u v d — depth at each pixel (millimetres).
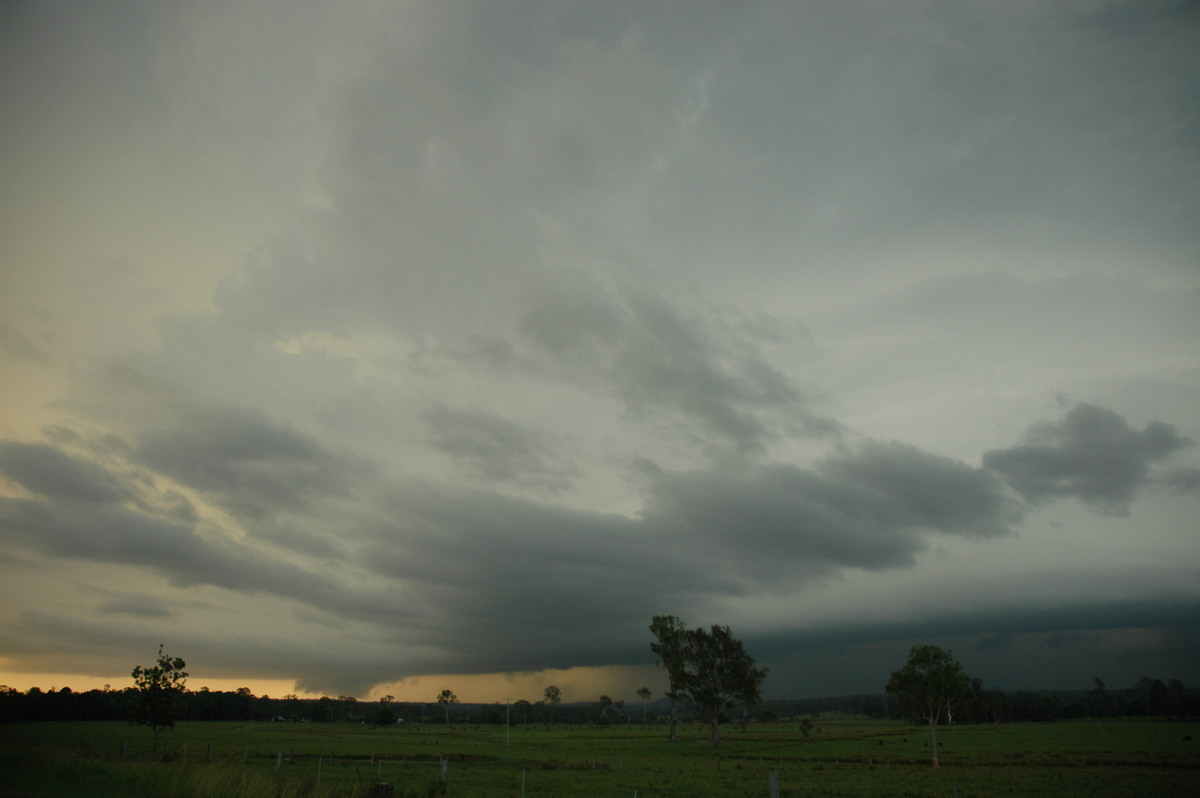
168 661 53438
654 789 44031
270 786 24578
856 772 56656
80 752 43062
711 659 102438
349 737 110562
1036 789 44188
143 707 51406
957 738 104688
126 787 25312
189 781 25422
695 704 103000
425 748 83625
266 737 101125
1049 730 124125
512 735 136250
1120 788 44469
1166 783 47000
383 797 26047
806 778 51750
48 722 126500
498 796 35875
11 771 29234
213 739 90062
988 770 56969
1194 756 66625
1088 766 59844
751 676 100750
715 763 66250
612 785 46250
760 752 82438
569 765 63344
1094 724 151250
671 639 109000
